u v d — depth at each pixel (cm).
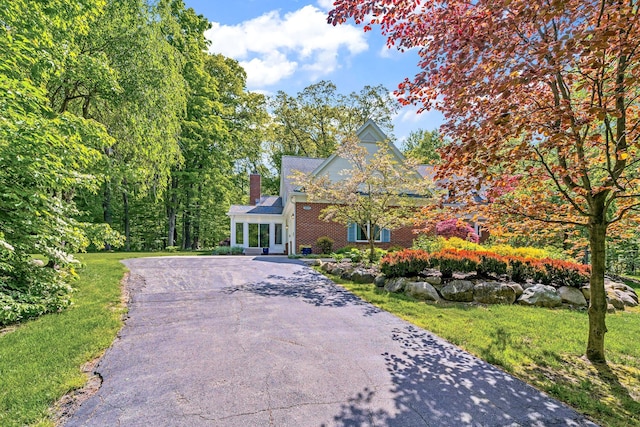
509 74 334
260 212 2014
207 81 2230
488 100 362
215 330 487
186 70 2072
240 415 276
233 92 2611
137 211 2533
